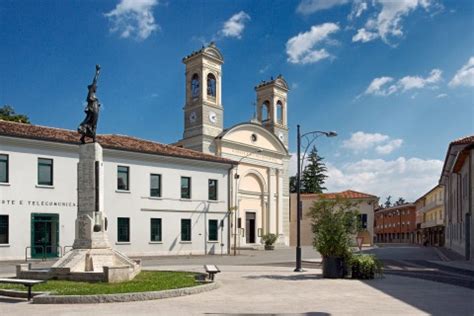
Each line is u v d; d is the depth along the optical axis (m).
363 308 11.33
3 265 25.94
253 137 51.22
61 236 31.34
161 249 37.09
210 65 48.59
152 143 40.19
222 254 40.31
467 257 33.03
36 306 11.59
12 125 31.48
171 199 38.19
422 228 85.44
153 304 11.86
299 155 23.02
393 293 14.08
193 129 47.69
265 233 51.41
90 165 18.45
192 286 14.22
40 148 30.91
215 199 42.00
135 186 35.84
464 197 35.81
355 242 19.17
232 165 43.28
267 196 52.28
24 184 29.97
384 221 115.06
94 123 18.94
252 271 22.08
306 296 13.40
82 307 11.41
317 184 94.12
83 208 18.36
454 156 38.00
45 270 16.97
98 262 17.38
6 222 29.11
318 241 18.86
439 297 13.22
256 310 11.02
